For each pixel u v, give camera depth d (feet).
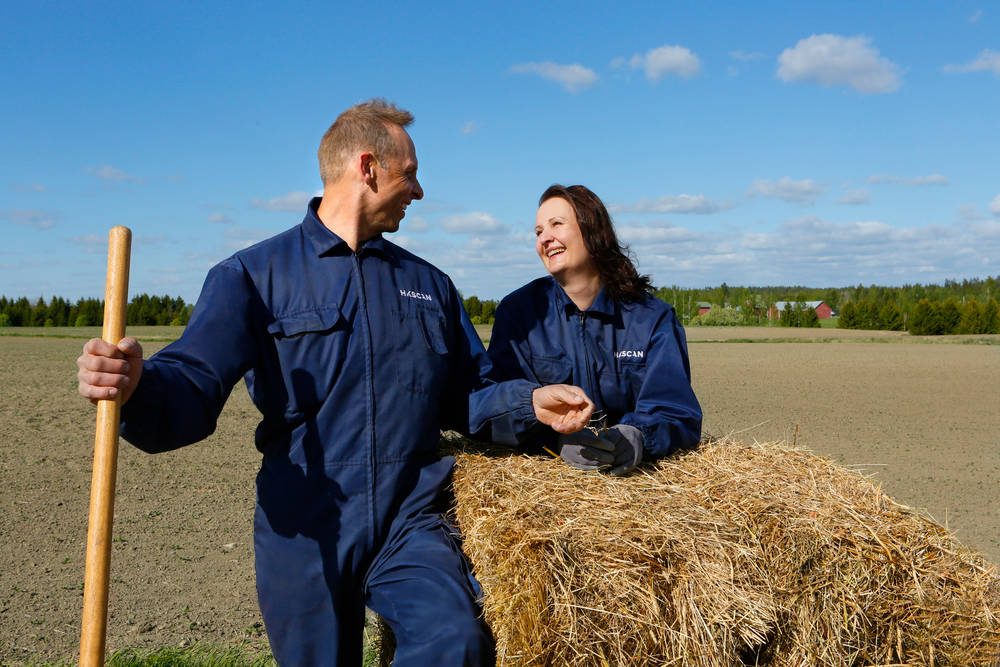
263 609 7.95
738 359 99.71
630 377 10.39
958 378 71.10
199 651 12.62
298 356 7.90
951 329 217.56
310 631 7.80
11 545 18.42
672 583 6.98
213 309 7.74
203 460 28.99
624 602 6.73
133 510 22.06
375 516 7.90
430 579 7.36
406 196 8.64
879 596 7.70
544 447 9.65
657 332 10.35
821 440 36.76
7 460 27.66
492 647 7.18
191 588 16.07
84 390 6.35
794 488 8.45
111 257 6.56
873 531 7.86
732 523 7.69
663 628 6.81
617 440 8.71
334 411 7.89
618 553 6.95
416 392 8.29
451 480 8.57
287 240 8.38
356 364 7.98
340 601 7.85
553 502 7.64
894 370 80.69
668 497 8.07
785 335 202.18
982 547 19.62
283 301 8.08
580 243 10.18
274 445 8.08
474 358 9.29
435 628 7.00
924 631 7.77
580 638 6.53
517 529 7.01
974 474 29.04
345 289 8.16
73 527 20.07
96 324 278.26
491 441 9.12
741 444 10.12
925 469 29.99
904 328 257.75
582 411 8.21
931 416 45.57
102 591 6.31
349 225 8.39
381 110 8.55
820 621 7.62
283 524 7.82
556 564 6.66
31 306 283.79
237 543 19.31
